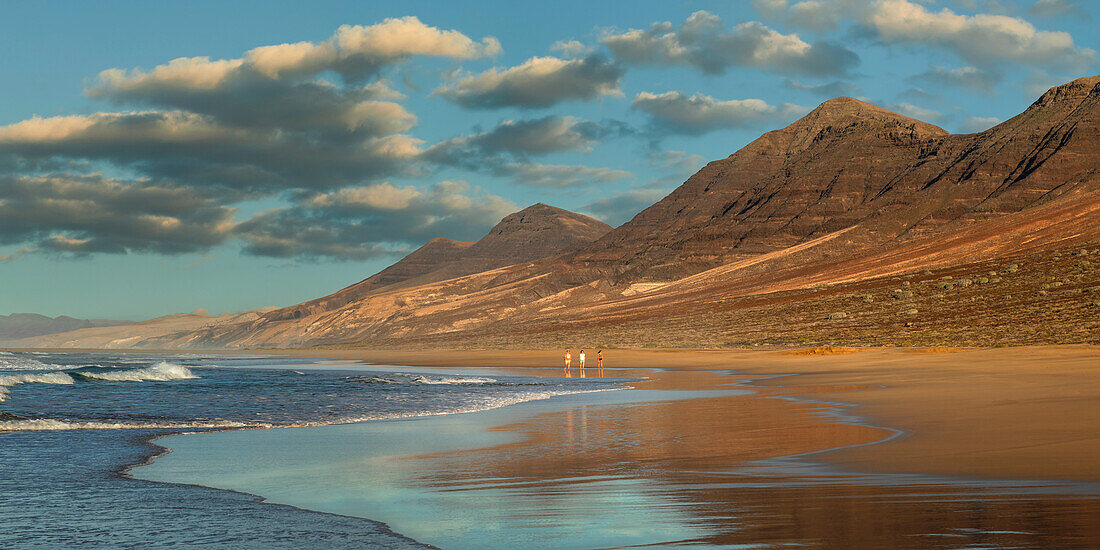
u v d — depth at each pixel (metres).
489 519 10.01
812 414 22.91
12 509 10.98
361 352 155.88
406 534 9.31
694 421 21.95
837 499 10.40
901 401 25.86
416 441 18.73
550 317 190.62
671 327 123.81
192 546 8.93
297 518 10.28
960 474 11.91
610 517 9.88
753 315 120.81
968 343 72.00
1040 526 8.51
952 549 7.69
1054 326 74.56
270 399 33.34
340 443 18.52
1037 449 14.06
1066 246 121.31
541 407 28.25
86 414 26.12
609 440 18.12
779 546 8.09
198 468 14.77
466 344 147.75
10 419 23.42
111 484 13.07
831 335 92.81
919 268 136.88
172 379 51.94
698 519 9.53
